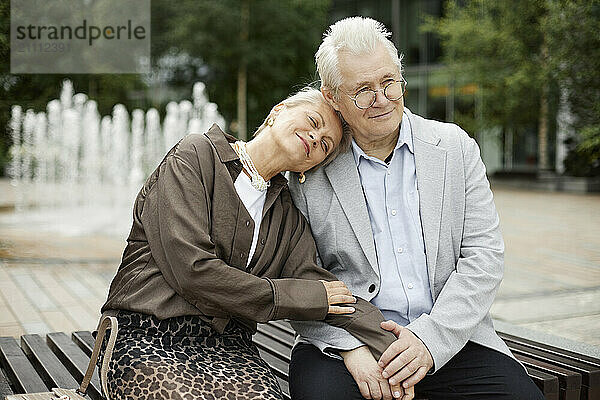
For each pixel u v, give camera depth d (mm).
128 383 1979
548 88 15984
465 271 2211
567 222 10422
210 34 19875
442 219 2256
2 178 18312
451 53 18125
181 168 2129
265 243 2201
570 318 4805
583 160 16109
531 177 17750
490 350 2240
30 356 3078
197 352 2086
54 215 10789
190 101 21281
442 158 2281
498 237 2271
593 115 15422
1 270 6531
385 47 2170
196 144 2188
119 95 20422
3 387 2674
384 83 2156
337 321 2152
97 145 12875
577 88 15258
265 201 2230
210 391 1944
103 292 5668
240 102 20672
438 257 2256
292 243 2260
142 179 12438
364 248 2248
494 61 17250
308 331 2225
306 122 2172
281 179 2254
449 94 20719
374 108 2158
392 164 2316
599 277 6359
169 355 2033
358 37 2145
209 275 2018
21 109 11977
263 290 2047
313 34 20922
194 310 2102
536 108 16953
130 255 2186
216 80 21328
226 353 2127
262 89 21203
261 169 2201
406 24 21453
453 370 2191
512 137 18219
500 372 2162
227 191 2148
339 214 2283
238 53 20031
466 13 17734
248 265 2205
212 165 2170
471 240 2268
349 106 2174
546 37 15656
